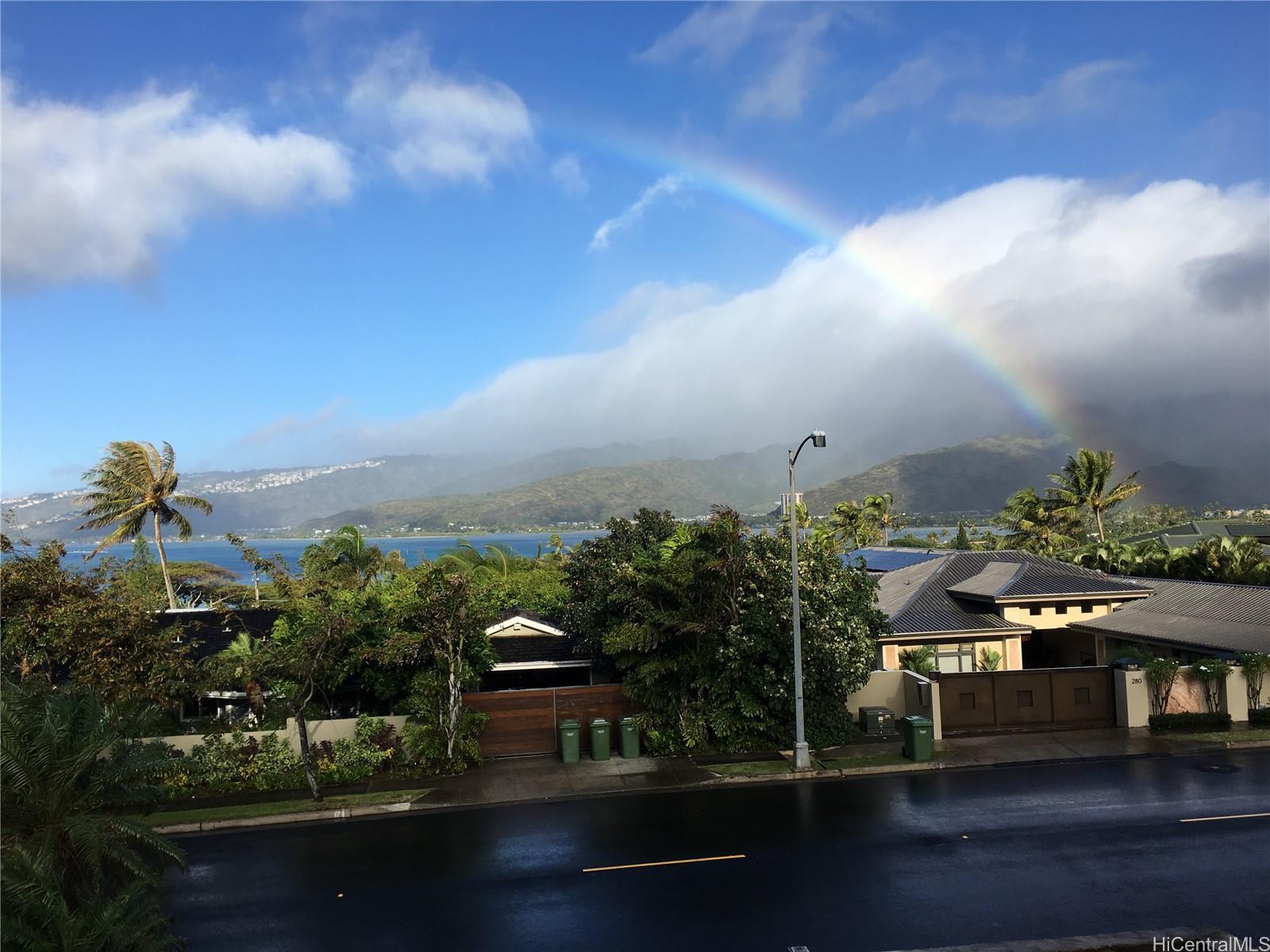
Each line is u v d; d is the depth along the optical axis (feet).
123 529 172.14
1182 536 228.02
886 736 83.97
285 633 90.33
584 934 42.14
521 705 82.07
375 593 112.37
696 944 40.55
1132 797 62.85
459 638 77.15
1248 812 58.75
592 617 100.53
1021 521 268.41
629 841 56.24
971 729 84.74
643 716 81.41
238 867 53.57
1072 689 86.22
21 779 40.81
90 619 75.36
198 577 219.00
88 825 40.29
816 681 79.51
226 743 73.10
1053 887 46.09
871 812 60.85
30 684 57.57
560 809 64.39
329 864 53.67
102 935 32.86
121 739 49.39
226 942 42.63
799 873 49.11
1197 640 99.30
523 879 49.88
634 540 110.63
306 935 43.11
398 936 42.68
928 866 49.80
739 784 70.23
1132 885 46.14
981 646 109.29
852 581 86.43
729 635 77.97
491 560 202.90
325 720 77.41
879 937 40.55
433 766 74.95
